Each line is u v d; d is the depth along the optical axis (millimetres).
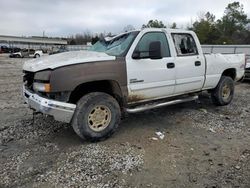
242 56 7516
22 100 7809
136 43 4883
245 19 67750
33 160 3873
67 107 4168
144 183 3305
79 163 3779
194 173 3557
